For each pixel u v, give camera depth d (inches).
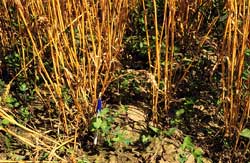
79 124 110.0
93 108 108.5
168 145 108.8
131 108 119.3
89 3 107.4
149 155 106.2
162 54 128.3
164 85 110.0
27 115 113.3
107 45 108.0
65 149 105.8
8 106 113.4
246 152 106.9
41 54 117.5
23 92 120.0
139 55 134.7
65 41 101.0
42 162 100.2
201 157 106.6
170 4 100.0
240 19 109.5
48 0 97.9
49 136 109.7
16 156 104.2
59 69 106.2
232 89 102.0
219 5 131.4
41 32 116.8
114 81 122.9
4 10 119.0
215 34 135.4
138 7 139.6
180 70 120.6
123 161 104.9
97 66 103.3
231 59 104.4
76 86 104.6
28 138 108.8
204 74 126.8
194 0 126.5
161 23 140.2
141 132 112.4
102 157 105.5
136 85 124.8
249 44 102.7
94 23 109.6
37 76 117.3
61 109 108.3
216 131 113.2
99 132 108.8
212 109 118.7
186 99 119.1
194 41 130.1
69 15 102.2
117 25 110.3
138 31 140.0
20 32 110.0
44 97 118.8
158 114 115.6
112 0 112.7
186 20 125.3
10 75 126.0
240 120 109.7
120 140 107.3
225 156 107.1
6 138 108.0
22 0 105.0
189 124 115.2
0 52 124.3
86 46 104.3
